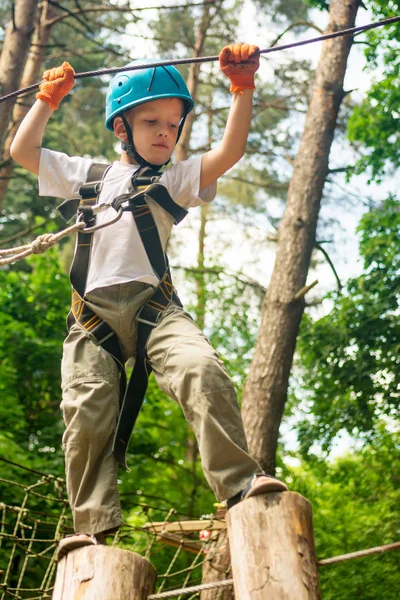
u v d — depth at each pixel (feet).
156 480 43.01
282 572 8.98
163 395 45.62
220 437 9.80
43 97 11.48
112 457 10.97
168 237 11.50
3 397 41.52
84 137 62.49
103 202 11.36
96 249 11.25
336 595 36.86
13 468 35.22
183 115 11.82
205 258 52.01
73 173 11.69
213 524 21.47
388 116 44.55
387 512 42.80
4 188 38.75
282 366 32.37
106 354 11.25
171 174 11.34
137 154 11.50
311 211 35.53
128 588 9.84
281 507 9.37
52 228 53.21
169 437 44.75
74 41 58.65
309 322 44.93
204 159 11.31
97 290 11.12
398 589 36.78
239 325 51.44
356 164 45.44
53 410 45.21
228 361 49.42
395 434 45.75
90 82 58.70
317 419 43.21
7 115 31.86
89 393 10.98
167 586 37.11
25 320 47.80
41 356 44.78
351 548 41.11
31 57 42.73
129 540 37.17
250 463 9.81
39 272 49.11
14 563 33.83
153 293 11.15
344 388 42.55
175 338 10.68
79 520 10.64
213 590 25.50
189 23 55.52
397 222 44.27
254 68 11.07
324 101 37.17
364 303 42.75
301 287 34.12
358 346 42.68
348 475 46.14
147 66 11.34
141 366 10.96
